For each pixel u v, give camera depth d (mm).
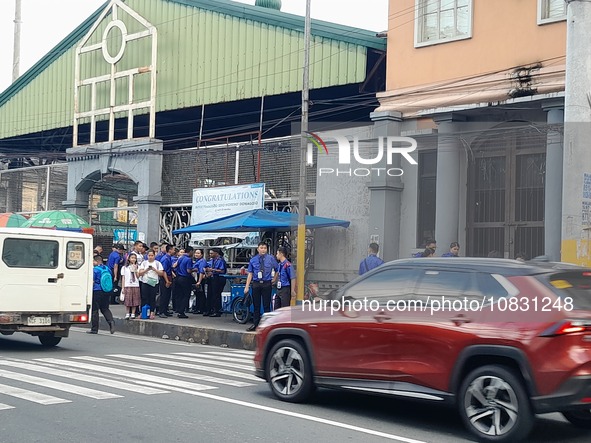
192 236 22062
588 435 8031
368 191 19141
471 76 17625
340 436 7461
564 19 16281
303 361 9000
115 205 26688
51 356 13273
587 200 12422
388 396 8148
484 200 17938
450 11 18156
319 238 19797
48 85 29344
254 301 16438
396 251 18734
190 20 24219
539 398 7016
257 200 20531
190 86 24062
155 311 20234
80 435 7297
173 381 10422
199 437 7277
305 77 17672
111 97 26234
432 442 7367
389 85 19109
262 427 7754
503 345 7219
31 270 13828
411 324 7938
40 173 29203
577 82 12453
